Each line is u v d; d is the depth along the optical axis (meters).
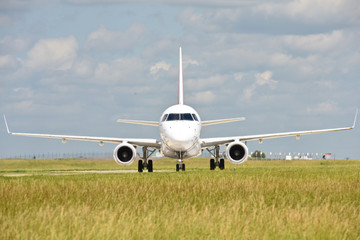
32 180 90.75
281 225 41.19
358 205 56.84
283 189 68.81
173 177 96.81
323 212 46.03
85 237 37.75
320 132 146.00
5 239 37.47
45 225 41.44
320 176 94.62
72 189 67.81
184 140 124.50
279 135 145.50
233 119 144.38
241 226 40.62
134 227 41.25
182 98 170.12
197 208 52.06
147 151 145.38
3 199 59.28
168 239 38.41
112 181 83.31
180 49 173.00
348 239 39.47
